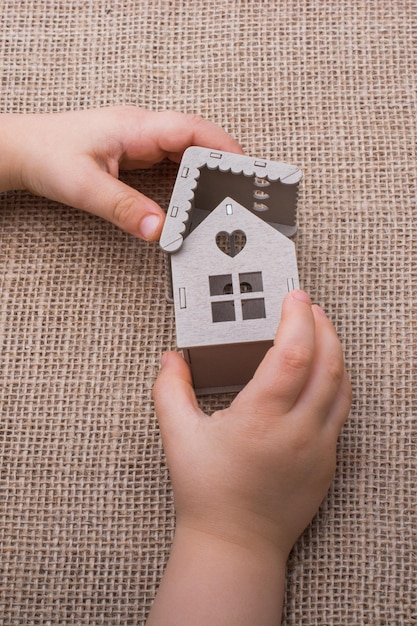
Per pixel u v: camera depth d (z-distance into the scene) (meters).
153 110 0.46
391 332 0.43
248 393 0.38
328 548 0.41
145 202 0.42
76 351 0.44
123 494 0.42
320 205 0.45
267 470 0.39
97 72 0.46
